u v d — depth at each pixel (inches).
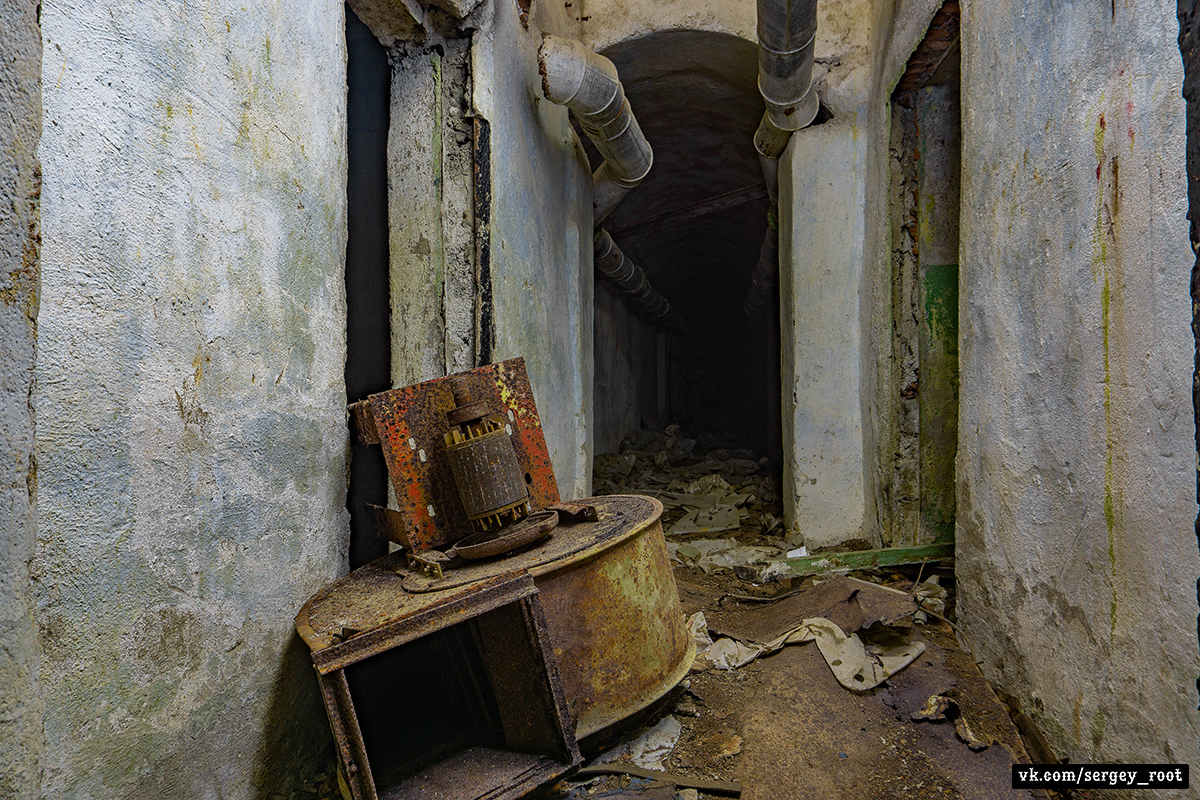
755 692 90.0
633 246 341.4
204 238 55.1
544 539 78.8
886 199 149.6
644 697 77.4
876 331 155.4
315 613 64.2
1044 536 80.0
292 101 69.6
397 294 111.9
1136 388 62.2
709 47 183.8
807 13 121.8
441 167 110.7
